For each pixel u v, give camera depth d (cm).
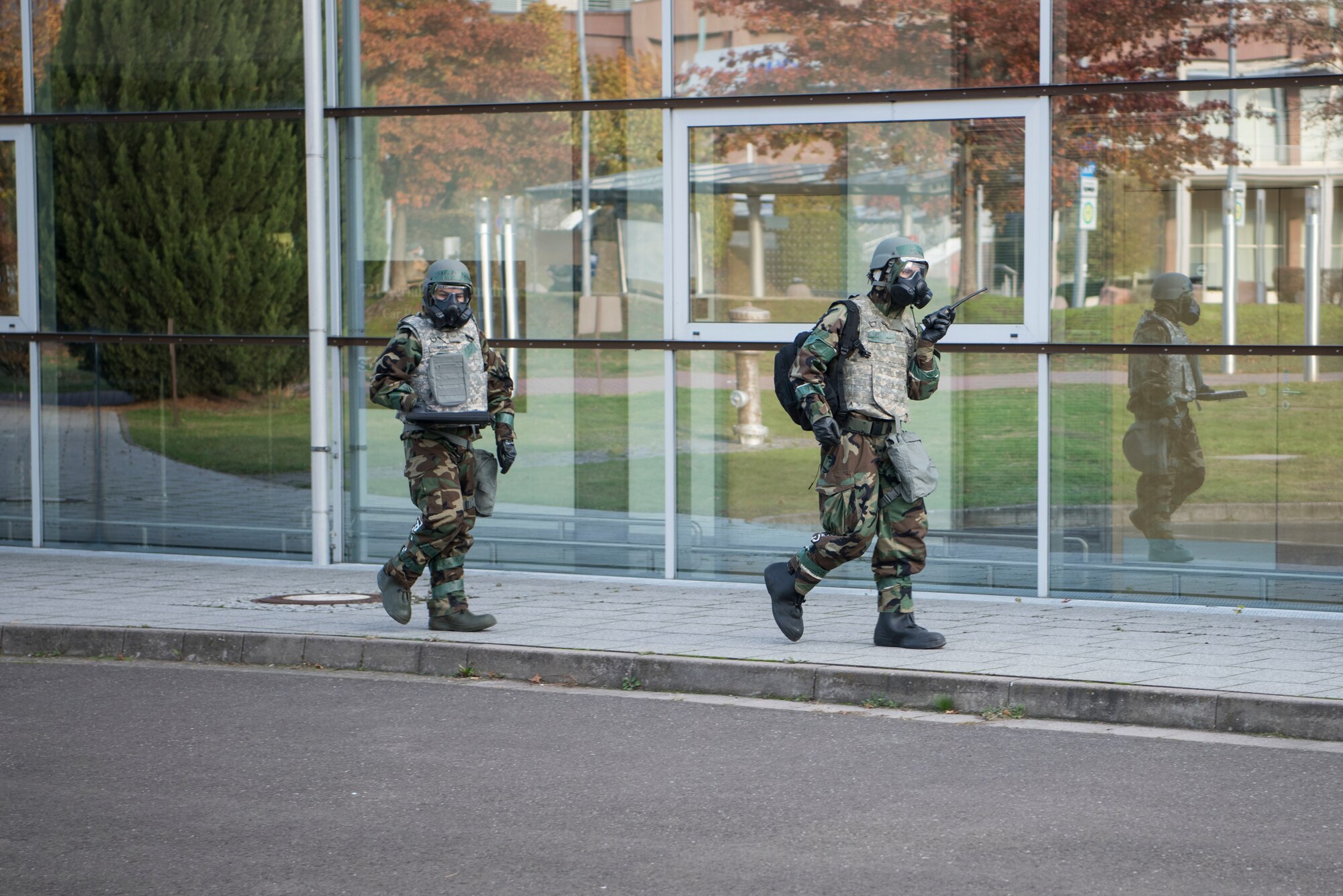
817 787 701
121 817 657
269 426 1368
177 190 1374
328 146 1330
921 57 1205
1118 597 1173
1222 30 1138
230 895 560
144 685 930
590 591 1215
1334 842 617
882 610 968
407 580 1019
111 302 1400
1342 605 1125
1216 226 1147
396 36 1320
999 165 1188
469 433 1020
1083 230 1173
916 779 715
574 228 1289
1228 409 1149
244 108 1359
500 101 1303
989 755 758
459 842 620
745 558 1258
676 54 1259
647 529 1281
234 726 824
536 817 656
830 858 598
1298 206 1131
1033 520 1188
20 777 721
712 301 1260
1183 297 1155
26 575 1281
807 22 1227
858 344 940
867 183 1222
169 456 1396
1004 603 1159
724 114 1249
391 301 1333
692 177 1260
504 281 1309
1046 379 1180
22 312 1419
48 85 1402
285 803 678
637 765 741
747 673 898
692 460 1269
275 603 1143
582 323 1292
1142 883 568
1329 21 1116
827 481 948
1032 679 850
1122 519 1172
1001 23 1183
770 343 1241
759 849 610
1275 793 688
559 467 1303
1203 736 795
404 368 997
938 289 1207
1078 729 813
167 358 1391
